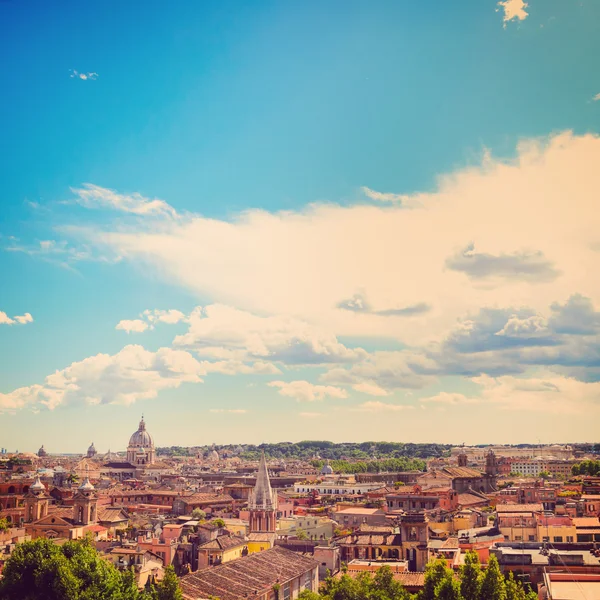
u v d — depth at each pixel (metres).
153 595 149.75
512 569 161.00
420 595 150.88
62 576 144.50
